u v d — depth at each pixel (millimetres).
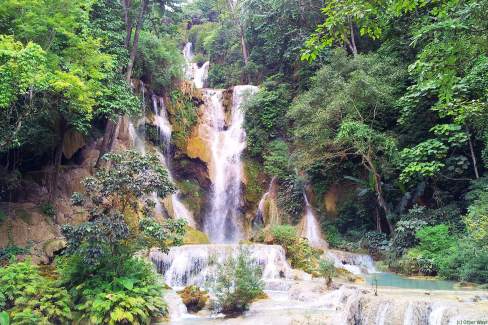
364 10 7656
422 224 15312
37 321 8242
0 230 13336
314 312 9609
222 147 24906
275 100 24547
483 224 11797
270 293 11977
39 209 15188
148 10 21781
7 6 12109
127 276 9742
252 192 23156
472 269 11531
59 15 13016
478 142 16266
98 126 20688
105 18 18578
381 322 7930
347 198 20453
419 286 11414
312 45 8188
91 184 9867
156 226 10031
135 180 9875
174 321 9391
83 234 9094
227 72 32281
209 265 13656
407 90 18375
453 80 7445
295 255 15406
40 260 12961
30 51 10586
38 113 13727
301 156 19922
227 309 10148
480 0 7262
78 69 12680
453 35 7242
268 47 27000
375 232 18297
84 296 9172
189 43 42188
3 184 15641
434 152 15234
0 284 8750
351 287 10703
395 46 19969
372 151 17844
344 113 18312
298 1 25234
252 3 27594
